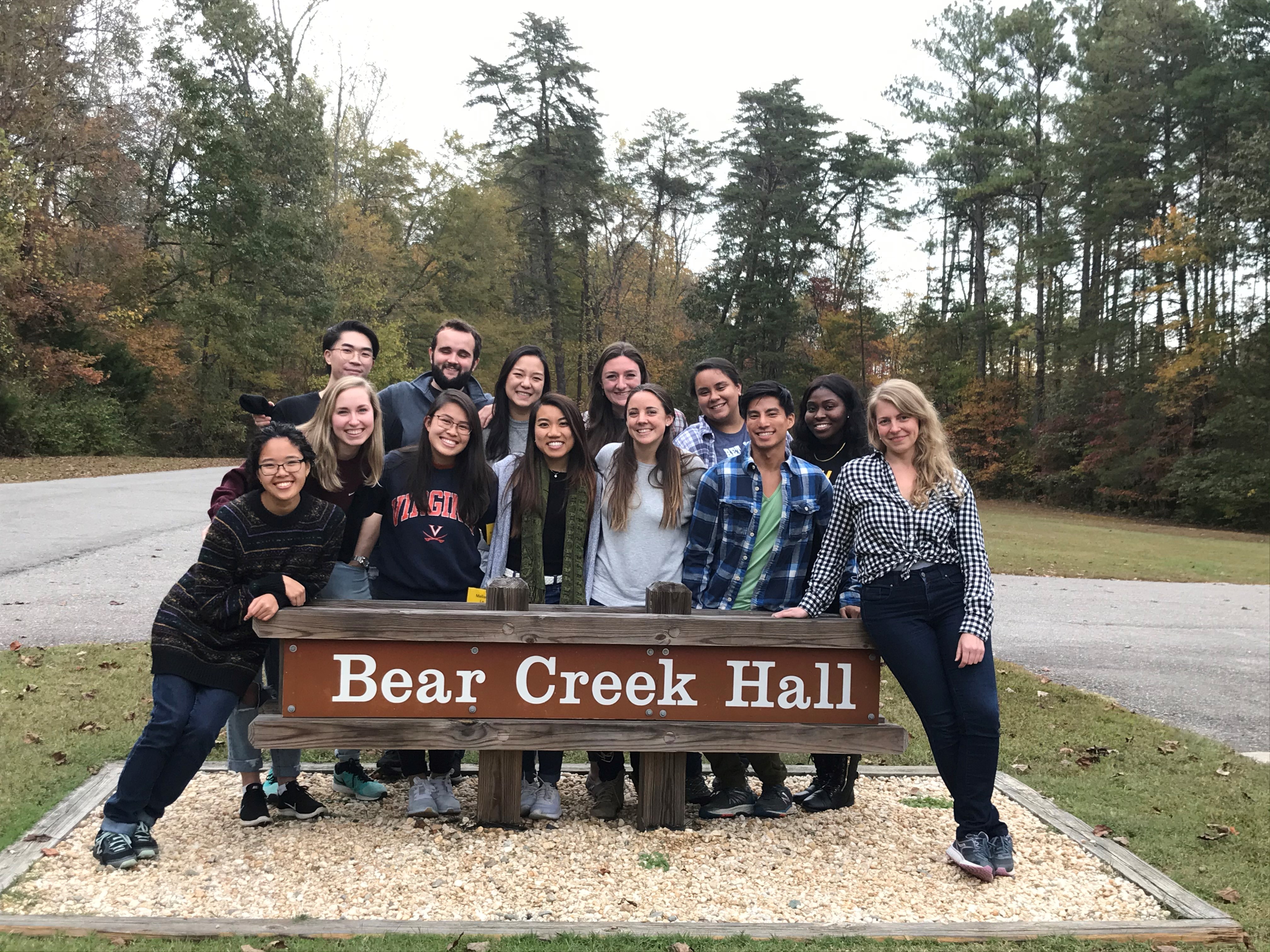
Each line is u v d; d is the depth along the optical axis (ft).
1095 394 110.42
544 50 132.05
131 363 98.02
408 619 10.87
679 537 12.55
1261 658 26.35
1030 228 132.26
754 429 11.98
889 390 11.08
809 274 154.92
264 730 10.78
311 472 11.60
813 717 11.50
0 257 75.00
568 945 8.89
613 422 14.42
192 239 104.12
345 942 8.80
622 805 12.53
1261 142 90.12
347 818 12.01
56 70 81.35
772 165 137.39
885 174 140.87
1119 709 19.40
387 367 123.13
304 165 109.91
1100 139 106.01
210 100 103.45
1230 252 92.73
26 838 10.85
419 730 10.96
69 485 57.93
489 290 147.13
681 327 167.94
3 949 8.41
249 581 10.91
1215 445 98.07
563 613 11.21
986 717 10.66
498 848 11.09
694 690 11.35
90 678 17.72
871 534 11.10
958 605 10.93
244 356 109.50
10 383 82.07
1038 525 82.33
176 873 10.20
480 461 12.34
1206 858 11.71
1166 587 42.04
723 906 9.93
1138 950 9.32
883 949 9.11
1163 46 103.60
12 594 25.52
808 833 12.10
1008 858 10.91
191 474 74.02
